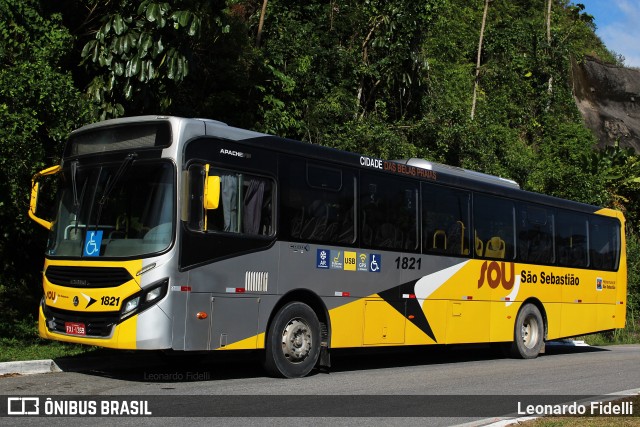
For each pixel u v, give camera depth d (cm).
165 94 1433
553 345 2155
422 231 1370
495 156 2770
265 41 2228
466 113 2725
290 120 1962
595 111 4628
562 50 3819
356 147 2159
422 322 1355
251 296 1058
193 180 999
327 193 1193
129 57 1348
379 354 1678
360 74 2402
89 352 1209
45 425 742
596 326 1855
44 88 1259
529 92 3675
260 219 1084
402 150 2245
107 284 979
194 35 1329
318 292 1162
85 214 1035
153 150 1005
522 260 1625
